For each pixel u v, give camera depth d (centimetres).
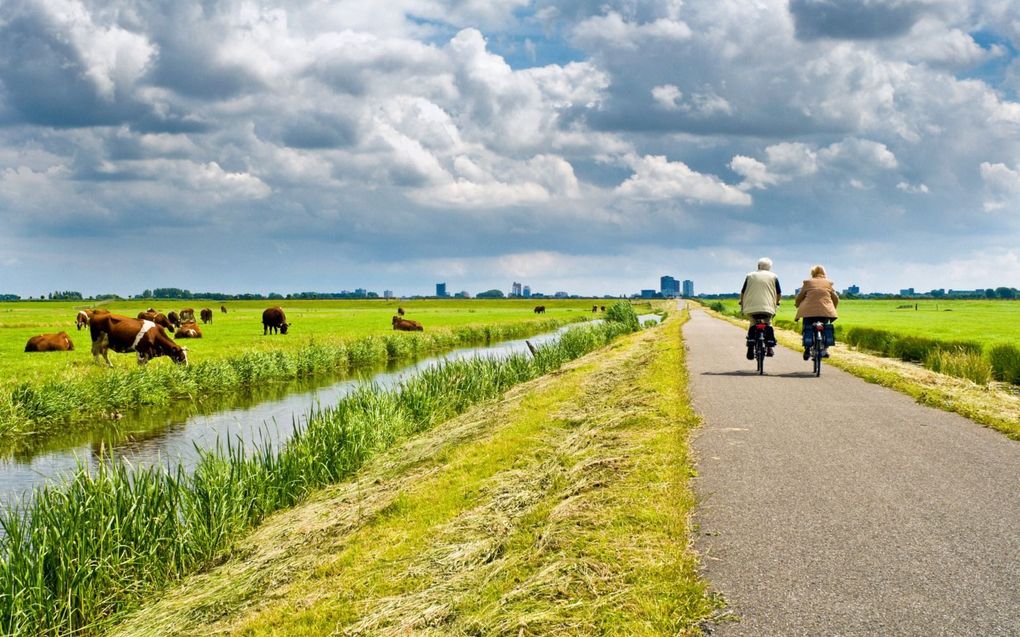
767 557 468
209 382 2369
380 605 528
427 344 4094
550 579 470
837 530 512
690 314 6494
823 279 1451
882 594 409
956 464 686
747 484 633
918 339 1950
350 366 3181
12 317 7638
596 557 488
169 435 1648
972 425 884
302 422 1798
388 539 680
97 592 720
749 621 384
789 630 372
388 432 1335
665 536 512
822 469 677
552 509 624
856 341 2491
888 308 9062
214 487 884
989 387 1441
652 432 866
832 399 1105
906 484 621
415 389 1638
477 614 455
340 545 707
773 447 771
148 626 645
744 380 1347
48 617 670
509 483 779
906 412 981
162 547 802
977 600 398
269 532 858
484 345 4481
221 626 593
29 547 728
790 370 1543
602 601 426
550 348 2605
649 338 2839
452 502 756
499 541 583
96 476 888
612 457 757
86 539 739
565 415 1119
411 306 15650
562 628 406
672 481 644
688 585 428
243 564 761
